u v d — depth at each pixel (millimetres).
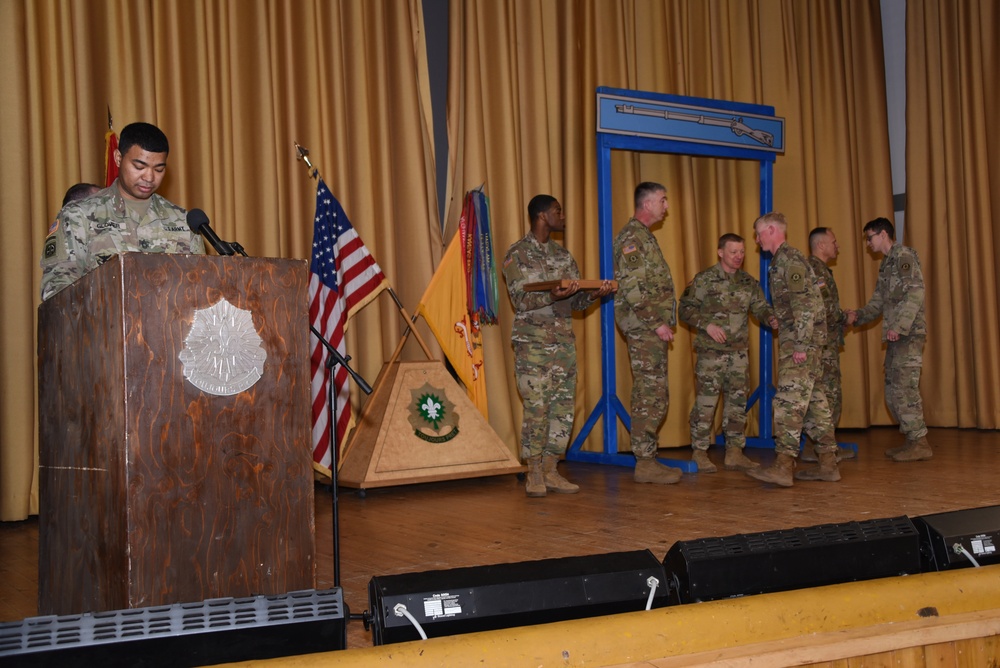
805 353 4793
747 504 4320
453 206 6105
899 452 5789
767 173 6645
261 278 2061
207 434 1984
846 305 7746
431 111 6094
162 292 1949
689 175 6992
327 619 1811
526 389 4785
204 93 5207
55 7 4797
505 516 4254
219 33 5277
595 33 6625
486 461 5359
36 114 4715
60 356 2354
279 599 1806
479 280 5754
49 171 4789
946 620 2195
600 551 3383
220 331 2002
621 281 5078
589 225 6570
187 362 1965
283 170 5543
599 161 5984
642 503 4449
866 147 8000
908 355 5711
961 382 7633
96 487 2074
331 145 5645
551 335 4797
